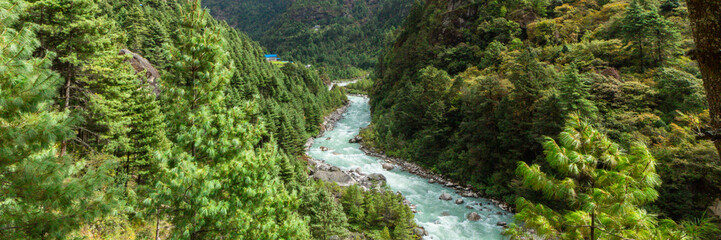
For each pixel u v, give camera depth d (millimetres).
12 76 5414
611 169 6008
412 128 55594
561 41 56219
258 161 9453
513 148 35000
